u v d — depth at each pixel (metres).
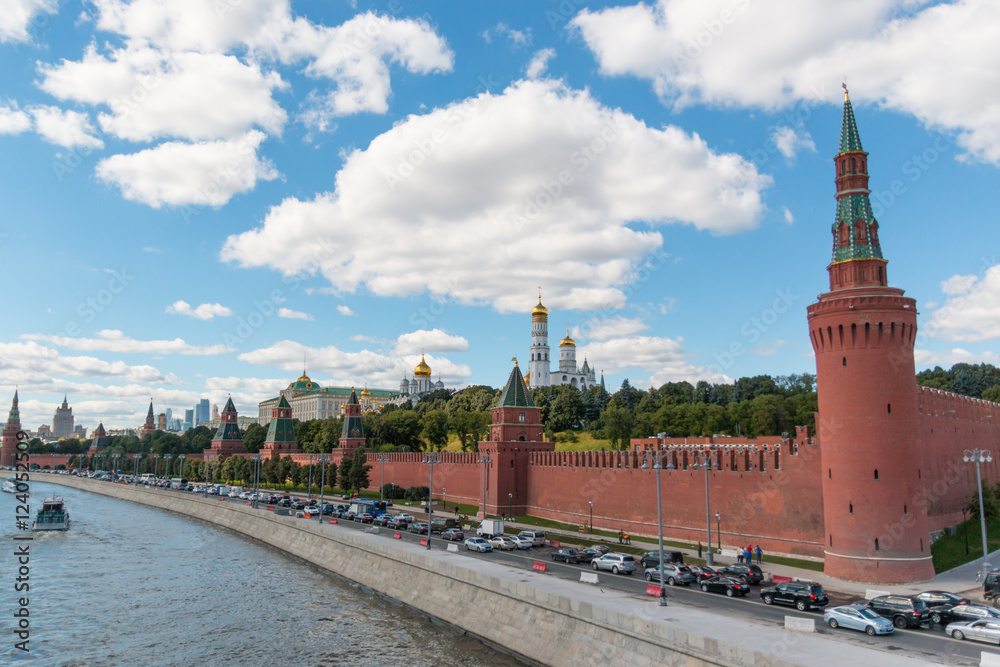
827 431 56.62
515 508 104.12
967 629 37.12
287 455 172.75
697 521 73.94
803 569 59.03
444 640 48.97
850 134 59.22
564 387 197.75
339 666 44.31
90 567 78.19
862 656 31.34
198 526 116.56
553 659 41.25
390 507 117.56
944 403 72.06
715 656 32.56
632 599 43.53
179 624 54.16
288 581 70.19
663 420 139.75
